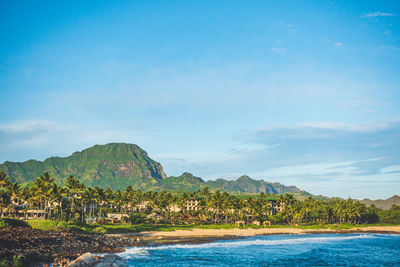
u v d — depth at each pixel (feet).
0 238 227.20
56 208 501.15
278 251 325.83
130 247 310.04
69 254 229.86
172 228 499.92
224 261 260.21
